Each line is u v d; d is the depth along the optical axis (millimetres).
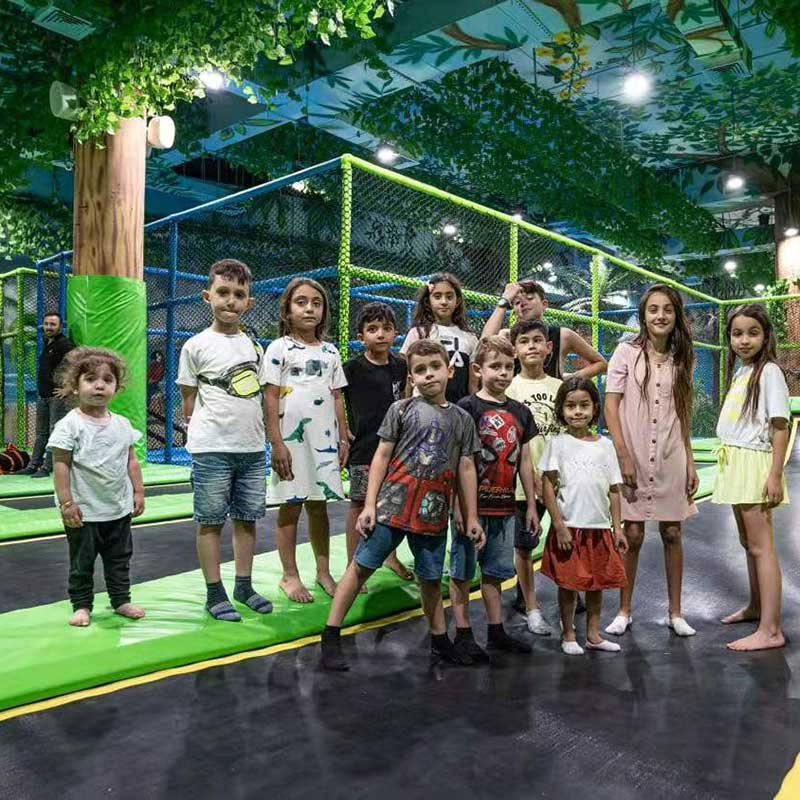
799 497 6129
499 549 2820
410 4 8906
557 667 2590
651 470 3035
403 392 3582
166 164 13398
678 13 8562
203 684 2398
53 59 7750
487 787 1742
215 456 3025
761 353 2967
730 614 3238
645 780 1774
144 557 4191
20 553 4320
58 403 7367
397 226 15039
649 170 17641
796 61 11891
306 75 9789
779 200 16828
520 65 12297
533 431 2982
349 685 2400
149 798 1694
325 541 3416
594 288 7676
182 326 10508
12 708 2197
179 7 6062
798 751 1926
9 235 12625
